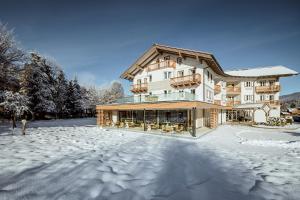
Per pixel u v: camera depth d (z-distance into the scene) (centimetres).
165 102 1739
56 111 4306
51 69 4572
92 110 6316
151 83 2717
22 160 788
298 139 1453
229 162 802
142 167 721
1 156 849
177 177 616
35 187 520
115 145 1188
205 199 464
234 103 3547
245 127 2459
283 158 862
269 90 3294
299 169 696
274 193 499
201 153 983
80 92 5581
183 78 2338
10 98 2803
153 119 2491
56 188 515
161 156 909
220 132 1906
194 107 1543
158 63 2648
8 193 480
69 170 668
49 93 4041
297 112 4622
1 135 1559
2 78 2480
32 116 3762
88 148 1073
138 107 1998
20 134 1641
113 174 635
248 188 531
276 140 1412
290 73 3061
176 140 1418
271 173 653
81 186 531
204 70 2259
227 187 538
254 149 1086
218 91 3033
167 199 462
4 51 2375
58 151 980
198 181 582
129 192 498
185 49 2184
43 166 709
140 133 1827
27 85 3719
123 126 2412
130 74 3047
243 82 3588
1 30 2366
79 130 2069
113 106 2314
